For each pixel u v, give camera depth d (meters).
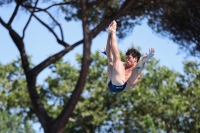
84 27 30.72
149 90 54.94
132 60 14.96
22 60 32.03
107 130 57.22
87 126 57.12
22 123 45.22
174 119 56.16
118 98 56.16
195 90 56.75
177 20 36.38
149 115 52.97
